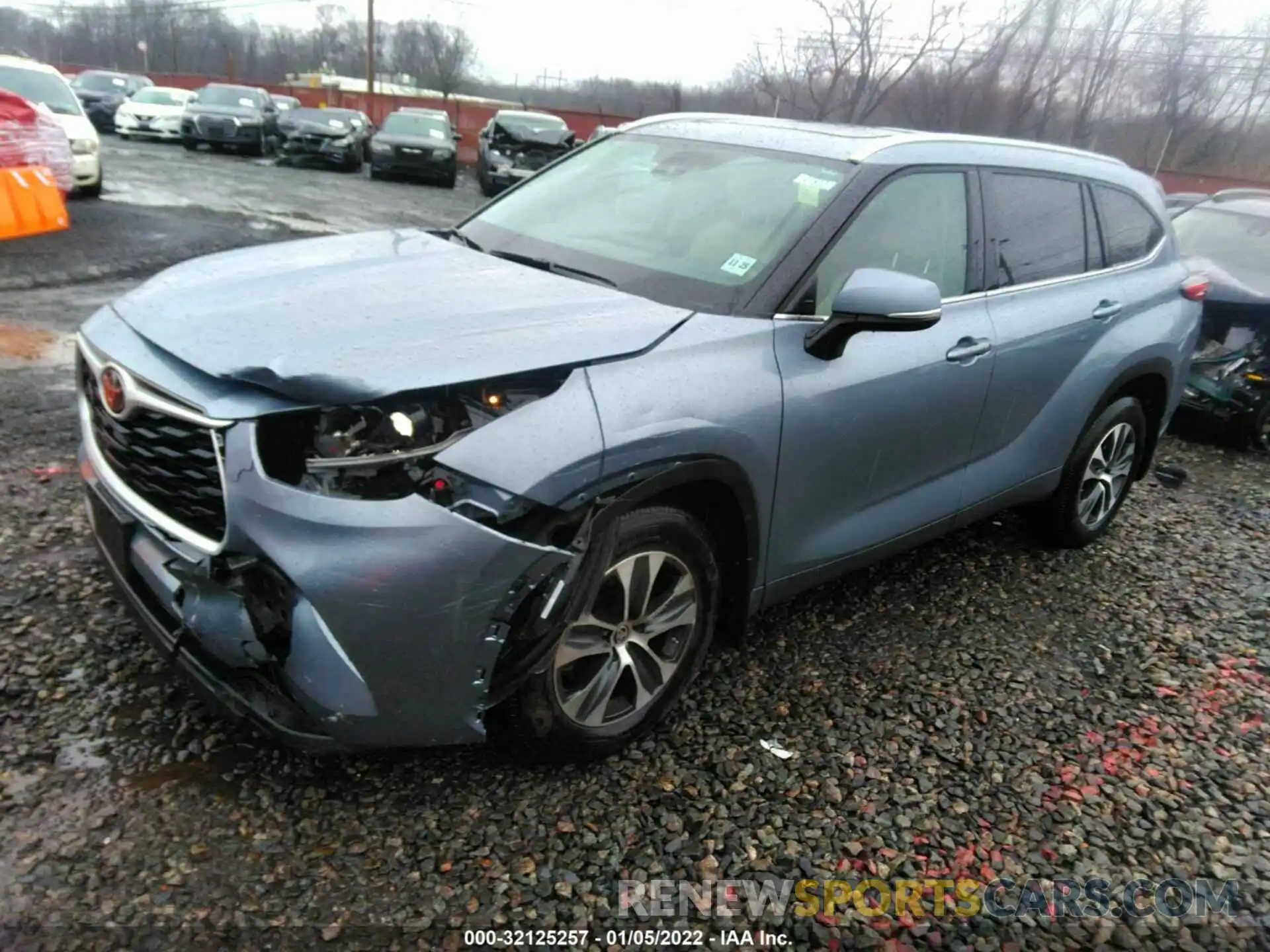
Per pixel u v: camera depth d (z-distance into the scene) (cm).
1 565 353
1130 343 441
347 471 221
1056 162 427
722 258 316
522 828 261
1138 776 313
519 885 243
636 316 277
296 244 342
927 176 357
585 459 239
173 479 238
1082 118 2647
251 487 220
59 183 1050
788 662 355
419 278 295
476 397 234
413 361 231
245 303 267
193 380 234
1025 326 387
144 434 243
